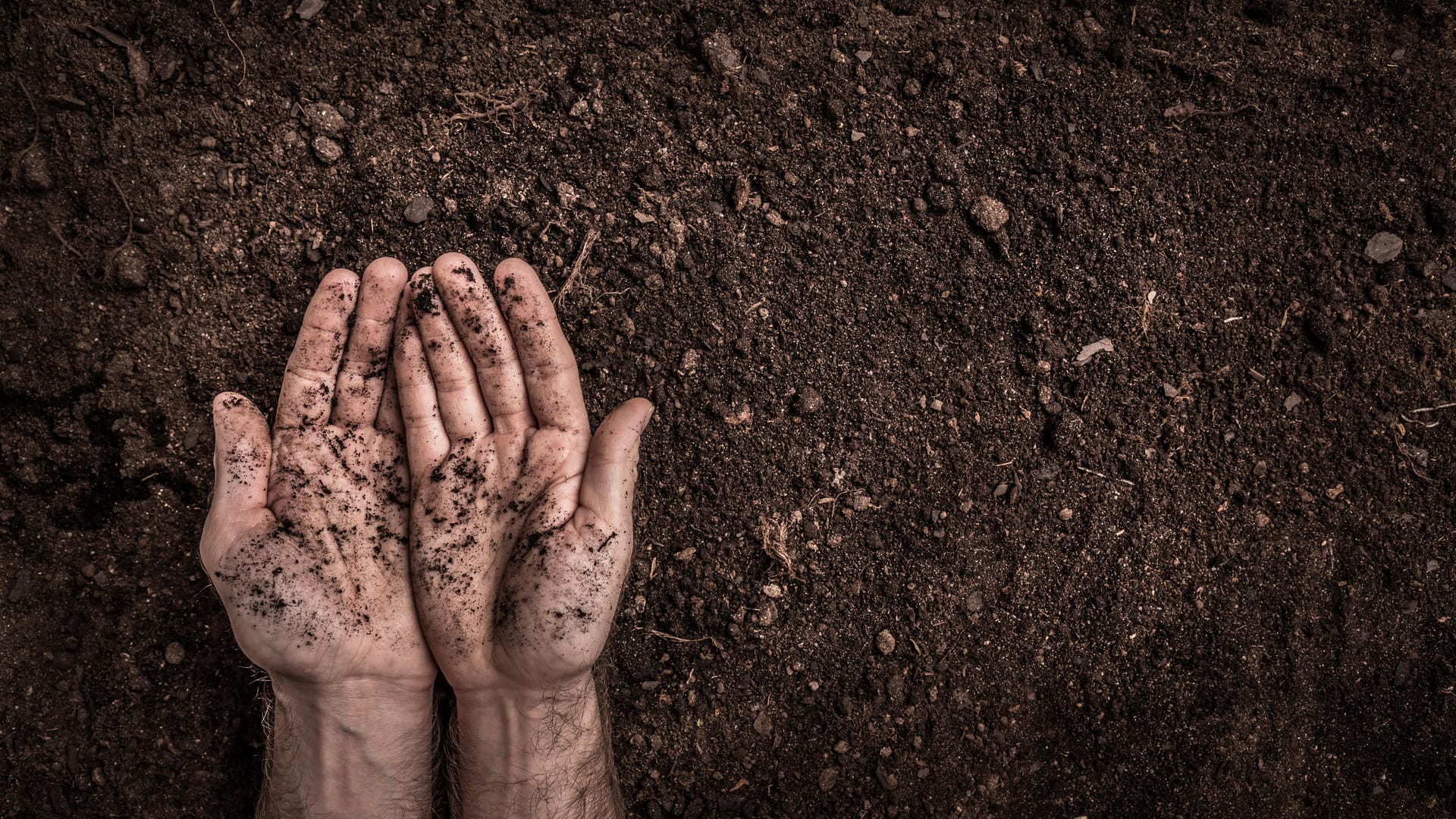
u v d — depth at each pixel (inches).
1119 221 27.3
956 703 27.3
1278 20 27.7
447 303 24.4
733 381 26.8
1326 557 27.8
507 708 25.0
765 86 27.0
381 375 24.8
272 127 26.1
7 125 25.5
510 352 24.6
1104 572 27.4
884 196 27.1
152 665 25.9
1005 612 27.3
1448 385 27.8
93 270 25.7
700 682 26.9
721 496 26.8
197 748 26.0
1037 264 27.2
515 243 26.5
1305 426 27.6
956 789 27.3
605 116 26.6
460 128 26.4
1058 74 27.4
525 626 24.0
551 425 24.6
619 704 26.8
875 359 27.0
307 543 24.1
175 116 25.9
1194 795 27.7
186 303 26.0
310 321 24.4
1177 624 27.5
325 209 26.2
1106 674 27.5
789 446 26.9
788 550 26.9
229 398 24.3
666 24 26.8
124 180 25.8
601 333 26.6
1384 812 28.0
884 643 27.0
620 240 26.6
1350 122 27.7
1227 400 27.5
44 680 25.7
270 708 25.5
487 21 26.5
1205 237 27.5
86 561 25.8
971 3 27.3
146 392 25.8
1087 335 27.3
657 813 26.8
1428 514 27.9
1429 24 27.9
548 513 24.2
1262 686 27.7
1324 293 27.6
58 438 25.7
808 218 27.0
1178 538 27.5
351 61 26.3
